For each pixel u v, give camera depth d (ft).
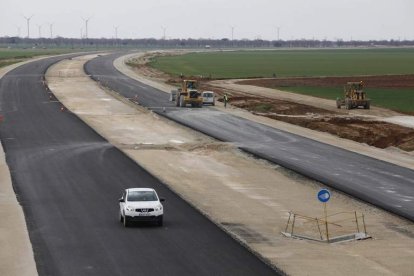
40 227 134.62
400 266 110.42
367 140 258.16
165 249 118.52
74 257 113.60
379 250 120.57
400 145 244.63
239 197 165.17
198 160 215.51
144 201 136.56
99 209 151.02
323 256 115.85
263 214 148.36
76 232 130.62
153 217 134.00
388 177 189.78
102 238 126.00
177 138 261.24
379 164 209.87
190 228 133.90
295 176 190.80
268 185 179.52
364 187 176.35
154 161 212.64
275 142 251.39
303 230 135.44
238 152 229.66
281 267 108.68
